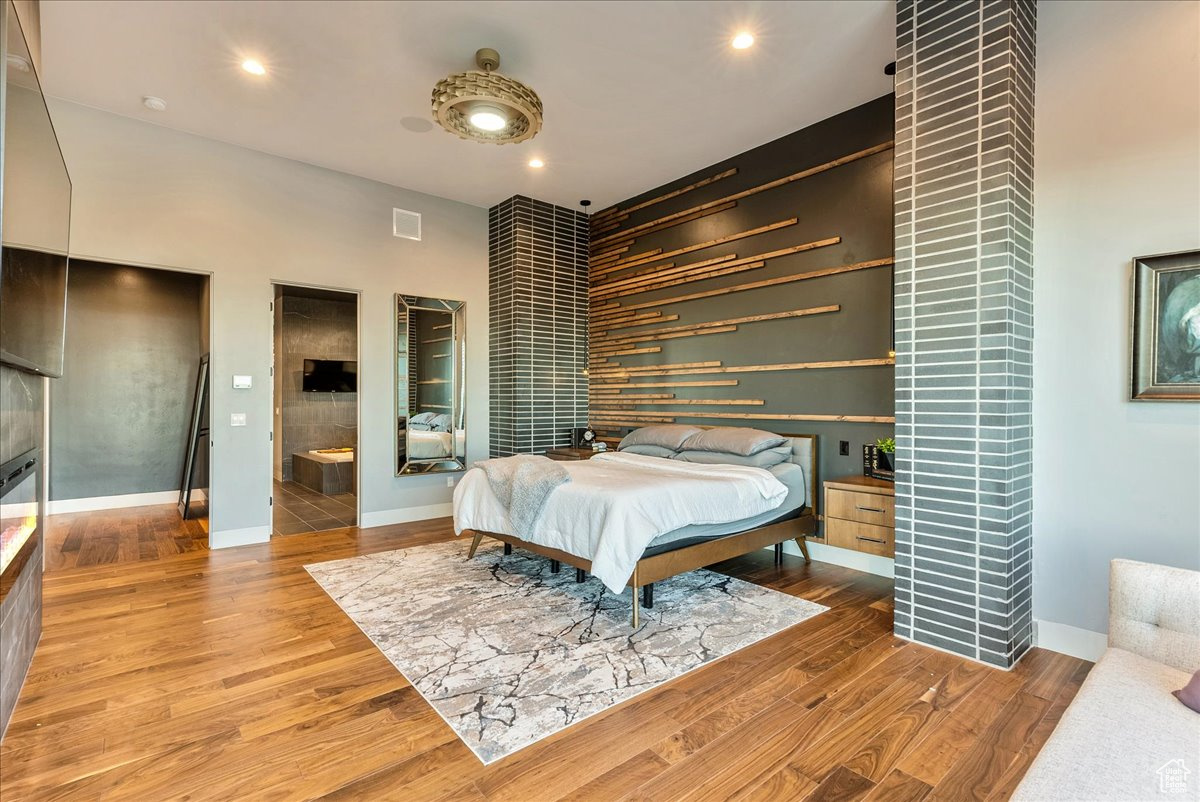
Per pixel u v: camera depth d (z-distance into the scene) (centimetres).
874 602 328
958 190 263
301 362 782
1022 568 262
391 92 369
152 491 608
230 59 333
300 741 193
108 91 369
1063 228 263
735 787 172
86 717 206
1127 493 248
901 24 284
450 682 234
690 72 347
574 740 196
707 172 491
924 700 222
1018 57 255
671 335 521
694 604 323
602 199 573
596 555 288
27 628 238
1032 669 247
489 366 603
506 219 577
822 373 410
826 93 372
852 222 391
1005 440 248
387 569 386
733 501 339
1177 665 164
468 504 402
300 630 284
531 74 348
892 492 340
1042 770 124
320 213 490
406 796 168
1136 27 246
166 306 615
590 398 618
